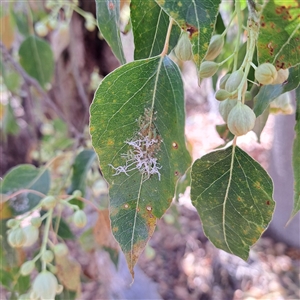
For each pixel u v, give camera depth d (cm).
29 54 39
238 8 14
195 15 10
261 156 93
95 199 36
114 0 15
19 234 23
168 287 71
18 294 28
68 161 38
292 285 63
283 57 11
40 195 26
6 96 54
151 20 15
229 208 15
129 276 54
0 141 74
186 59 15
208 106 148
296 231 67
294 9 10
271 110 20
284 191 64
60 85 53
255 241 15
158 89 15
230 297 66
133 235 15
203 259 74
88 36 48
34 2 42
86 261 61
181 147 16
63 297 26
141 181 15
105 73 52
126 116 14
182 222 83
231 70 19
